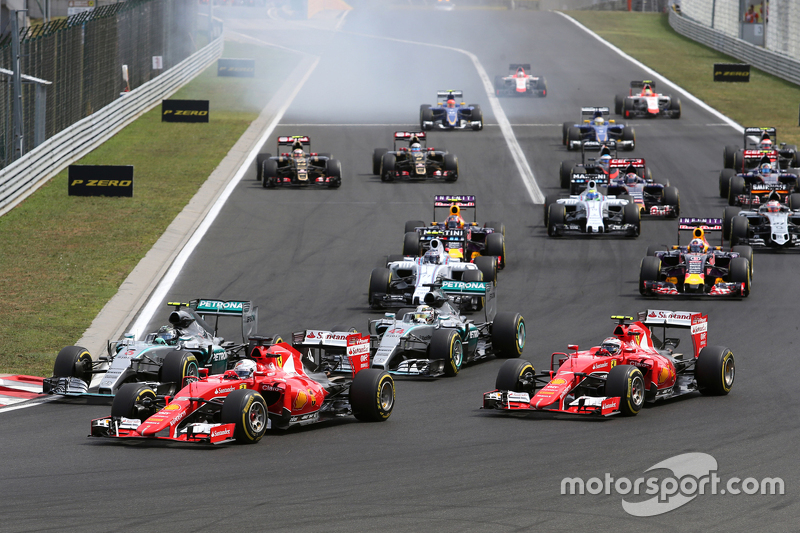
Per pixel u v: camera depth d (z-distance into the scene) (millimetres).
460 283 75562
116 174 134375
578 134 170625
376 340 71500
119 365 61125
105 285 95000
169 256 108000
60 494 41375
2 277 97250
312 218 126625
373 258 108312
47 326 81562
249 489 41719
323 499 40188
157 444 50469
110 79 188750
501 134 186750
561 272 103438
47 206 128750
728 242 115625
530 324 84188
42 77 150625
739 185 133625
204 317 87312
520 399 55781
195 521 37250
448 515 37906
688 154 169750
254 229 120812
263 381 52375
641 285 93312
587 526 36562
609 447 48875
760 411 56938
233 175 152375
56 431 53750
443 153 151375
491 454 47906
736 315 86375
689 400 60375
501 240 103250
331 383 57219
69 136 155125
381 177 148875
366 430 53750
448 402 61031
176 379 58562
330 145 176375
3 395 63562
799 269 104250
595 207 118812
